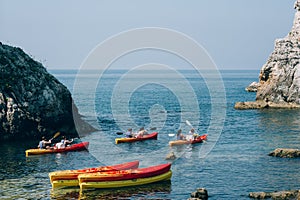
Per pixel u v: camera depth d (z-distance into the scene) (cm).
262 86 10038
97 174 3791
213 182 3906
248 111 9138
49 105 6291
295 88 9544
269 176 4059
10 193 3650
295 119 7831
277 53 9875
